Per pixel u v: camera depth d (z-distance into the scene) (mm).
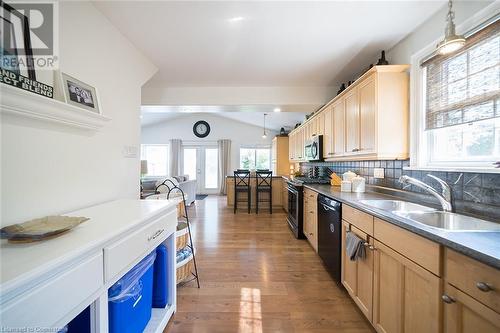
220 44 2154
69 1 1394
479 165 1403
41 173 1187
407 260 1137
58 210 1284
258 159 8961
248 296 1924
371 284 1484
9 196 1035
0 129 998
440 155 1744
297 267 2475
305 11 1673
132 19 1770
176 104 3441
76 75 1455
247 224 4277
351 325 1586
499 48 1251
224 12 1688
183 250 2100
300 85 3342
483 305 763
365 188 2719
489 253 734
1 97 867
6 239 822
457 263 864
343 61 2520
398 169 2119
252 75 2953
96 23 1644
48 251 723
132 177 2135
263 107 3607
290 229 3951
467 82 1438
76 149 1429
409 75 1941
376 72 1943
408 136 1941
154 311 1569
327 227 2295
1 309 549
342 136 2662
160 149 8844
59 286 692
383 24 1832
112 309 1087
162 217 1465
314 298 1900
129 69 2109
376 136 1938
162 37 2033
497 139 1333
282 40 2082
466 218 1304
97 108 1557
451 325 888
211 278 2225
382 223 1362
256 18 1763
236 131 8867
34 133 1146
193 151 8891
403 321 1178
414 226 1073
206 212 5336
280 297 1913
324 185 3232
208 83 3258
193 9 1655
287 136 7516
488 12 1321
